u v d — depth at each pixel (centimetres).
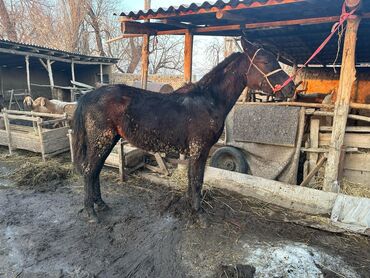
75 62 1186
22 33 1723
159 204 354
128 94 288
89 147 299
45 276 229
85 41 1991
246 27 403
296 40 554
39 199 366
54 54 1075
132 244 274
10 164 487
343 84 331
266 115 414
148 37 474
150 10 369
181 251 264
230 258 254
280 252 263
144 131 288
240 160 437
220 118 299
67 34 1772
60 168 452
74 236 285
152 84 903
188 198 344
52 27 1795
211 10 327
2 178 430
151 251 263
